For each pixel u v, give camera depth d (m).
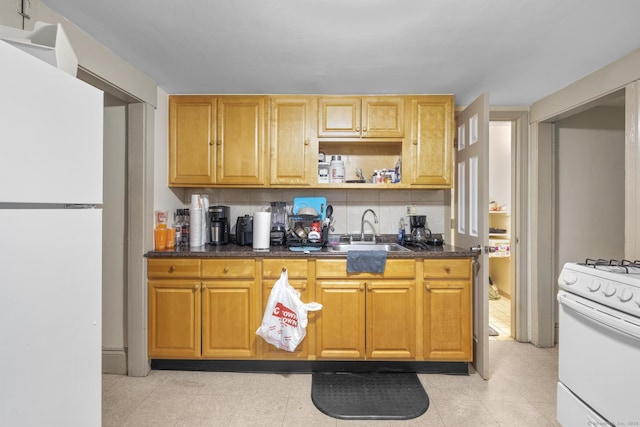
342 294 2.18
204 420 1.75
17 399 0.76
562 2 1.41
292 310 2.12
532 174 2.77
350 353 2.18
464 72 2.12
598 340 1.28
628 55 1.88
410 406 1.85
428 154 2.47
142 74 2.12
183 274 2.21
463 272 2.19
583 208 2.78
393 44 1.77
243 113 2.49
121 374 2.24
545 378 2.20
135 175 2.20
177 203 2.69
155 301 2.23
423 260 2.20
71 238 0.94
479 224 2.21
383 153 2.82
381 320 2.18
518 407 1.86
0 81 0.71
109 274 2.27
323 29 1.62
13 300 0.76
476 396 1.97
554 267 2.78
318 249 2.36
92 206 1.04
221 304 2.21
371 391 2.01
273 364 2.26
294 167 2.50
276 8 1.45
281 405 1.88
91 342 1.03
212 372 2.27
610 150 2.78
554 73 2.14
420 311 2.20
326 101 2.49
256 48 1.82
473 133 2.33
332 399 1.92
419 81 2.27
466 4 1.42
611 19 1.53
